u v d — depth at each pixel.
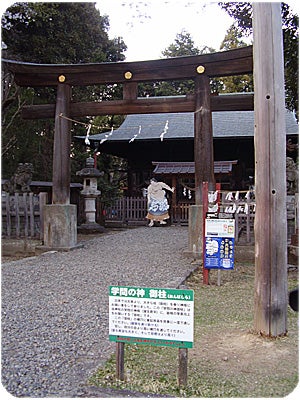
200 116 8.19
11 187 11.62
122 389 2.82
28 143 17.97
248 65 7.88
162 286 5.66
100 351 3.48
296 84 9.45
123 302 2.93
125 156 18.89
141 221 16.69
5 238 9.71
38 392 2.77
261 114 3.85
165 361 3.31
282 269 3.78
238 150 17.50
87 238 12.68
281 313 3.77
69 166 9.38
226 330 4.00
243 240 7.85
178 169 16.28
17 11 15.05
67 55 17.27
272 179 3.78
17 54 16.30
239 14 9.59
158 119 19.73
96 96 20.30
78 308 4.74
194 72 8.26
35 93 17.64
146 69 8.59
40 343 3.65
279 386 2.86
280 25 3.94
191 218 8.09
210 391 2.80
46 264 7.55
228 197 7.35
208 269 6.02
